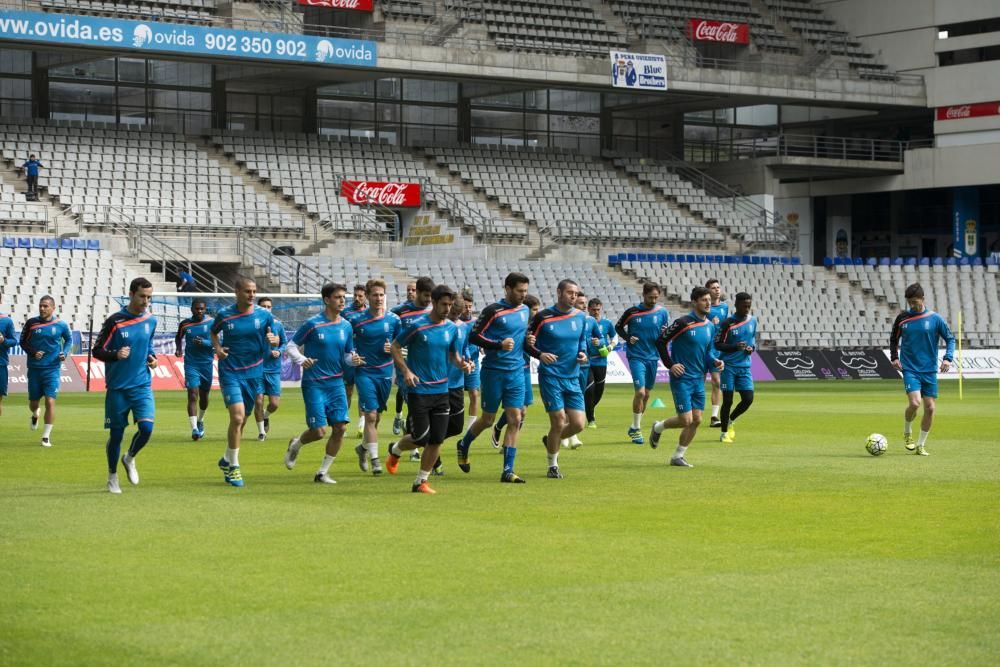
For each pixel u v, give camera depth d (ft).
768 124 206.69
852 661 22.26
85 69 160.04
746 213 184.96
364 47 152.76
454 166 172.76
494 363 47.67
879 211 211.20
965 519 38.27
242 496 43.68
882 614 25.72
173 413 88.89
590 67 165.17
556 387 48.52
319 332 47.52
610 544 33.81
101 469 52.49
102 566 30.63
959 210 193.36
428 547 33.30
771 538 34.81
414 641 23.59
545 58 162.71
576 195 176.04
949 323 171.63
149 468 52.80
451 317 53.47
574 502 42.19
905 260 177.78
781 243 181.68
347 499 42.93
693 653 22.77
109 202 146.72
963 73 185.26
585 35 178.40
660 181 184.14
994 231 202.59
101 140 153.99
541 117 189.06
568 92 189.98
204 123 167.02
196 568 30.42
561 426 48.78
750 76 175.63
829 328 166.20
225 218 151.43
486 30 172.24
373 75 160.45
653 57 169.27
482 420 49.47
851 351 150.41
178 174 153.89
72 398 106.11
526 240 164.45
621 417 85.20
